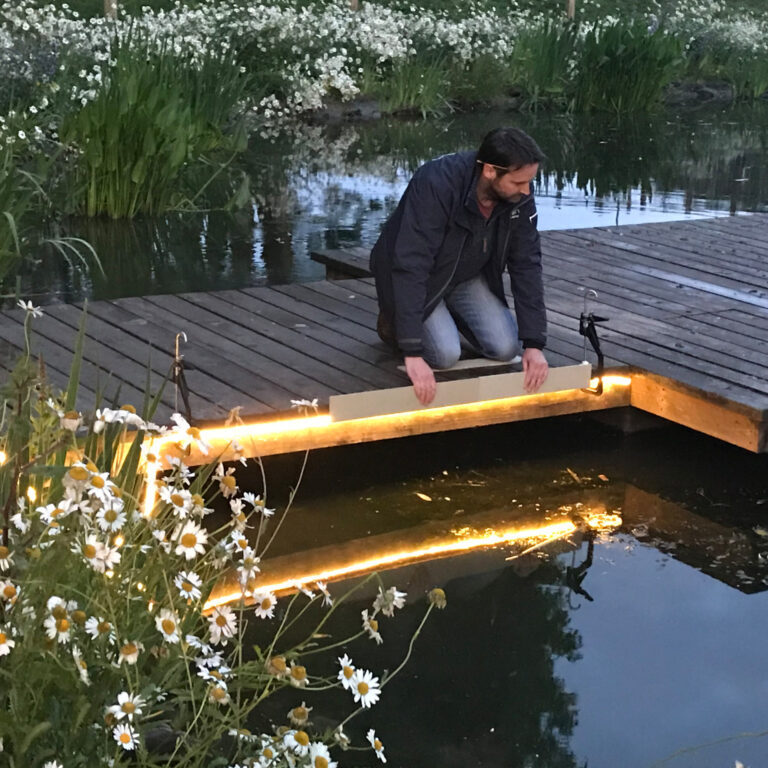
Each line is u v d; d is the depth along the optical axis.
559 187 9.45
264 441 3.81
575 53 15.12
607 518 3.92
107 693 1.95
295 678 2.05
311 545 3.65
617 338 4.71
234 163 9.85
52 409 2.14
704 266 5.92
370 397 3.87
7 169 6.24
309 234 7.50
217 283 6.31
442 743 2.62
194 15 12.73
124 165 7.64
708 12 19.39
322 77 12.78
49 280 6.29
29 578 1.93
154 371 4.13
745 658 3.06
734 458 4.43
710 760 2.61
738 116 14.63
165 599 2.20
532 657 3.03
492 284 4.11
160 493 2.10
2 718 1.81
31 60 9.61
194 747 2.12
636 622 3.23
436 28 15.23
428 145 11.38
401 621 3.20
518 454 4.40
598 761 2.59
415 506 3.95
